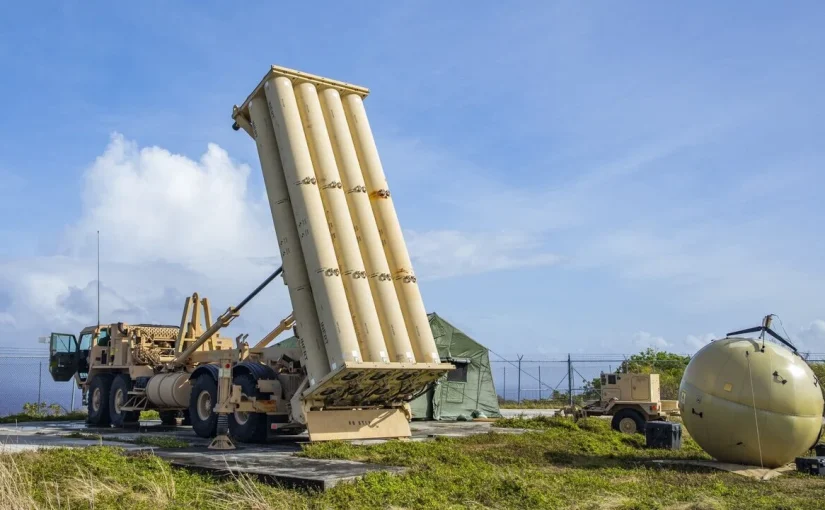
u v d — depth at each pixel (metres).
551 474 11.62
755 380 12.92
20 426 21.05
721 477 11.96
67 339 23.62
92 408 21.31
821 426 13.15
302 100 15.92
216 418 16.02
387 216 15.96
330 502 8.82
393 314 14.90
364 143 16.45
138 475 9.99
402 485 9.73
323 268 14.42
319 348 14.52
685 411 13.79
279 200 15.51
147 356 20.22
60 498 8.65
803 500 9.82
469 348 26.11
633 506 8.95
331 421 14.70
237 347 16.95
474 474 10.95
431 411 24.59
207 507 8.49
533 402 36.72
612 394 21.89
